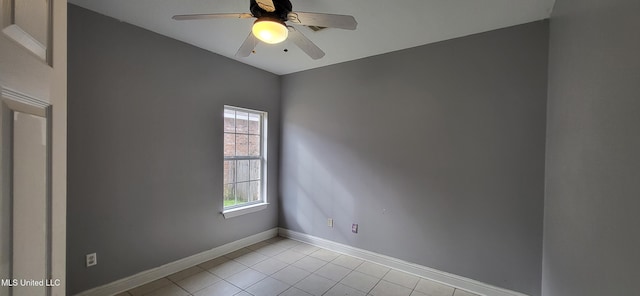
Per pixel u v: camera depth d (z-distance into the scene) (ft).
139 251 8.10
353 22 5.44
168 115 8.73
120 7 6.91
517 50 7.46
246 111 11.66
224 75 10.43
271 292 7.89
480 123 8.00
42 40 2.27
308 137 11.96
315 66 11.53
